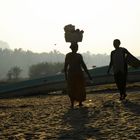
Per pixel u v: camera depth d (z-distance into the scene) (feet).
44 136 24.14
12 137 24.43
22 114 37.83
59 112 36.96
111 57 45.70
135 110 33.63
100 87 93.97
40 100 62.54
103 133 23.86
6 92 141.90
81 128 26.32
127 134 22.88
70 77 40.45
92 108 37.99
